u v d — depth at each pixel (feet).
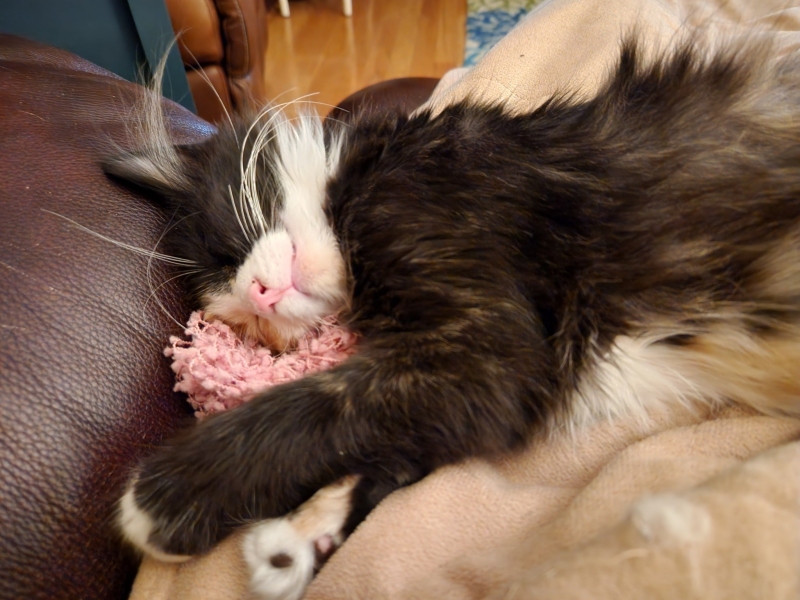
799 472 0.62
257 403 0.90
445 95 1.53
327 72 3.22
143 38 1.88
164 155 1.17
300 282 1.05
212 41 2.06
